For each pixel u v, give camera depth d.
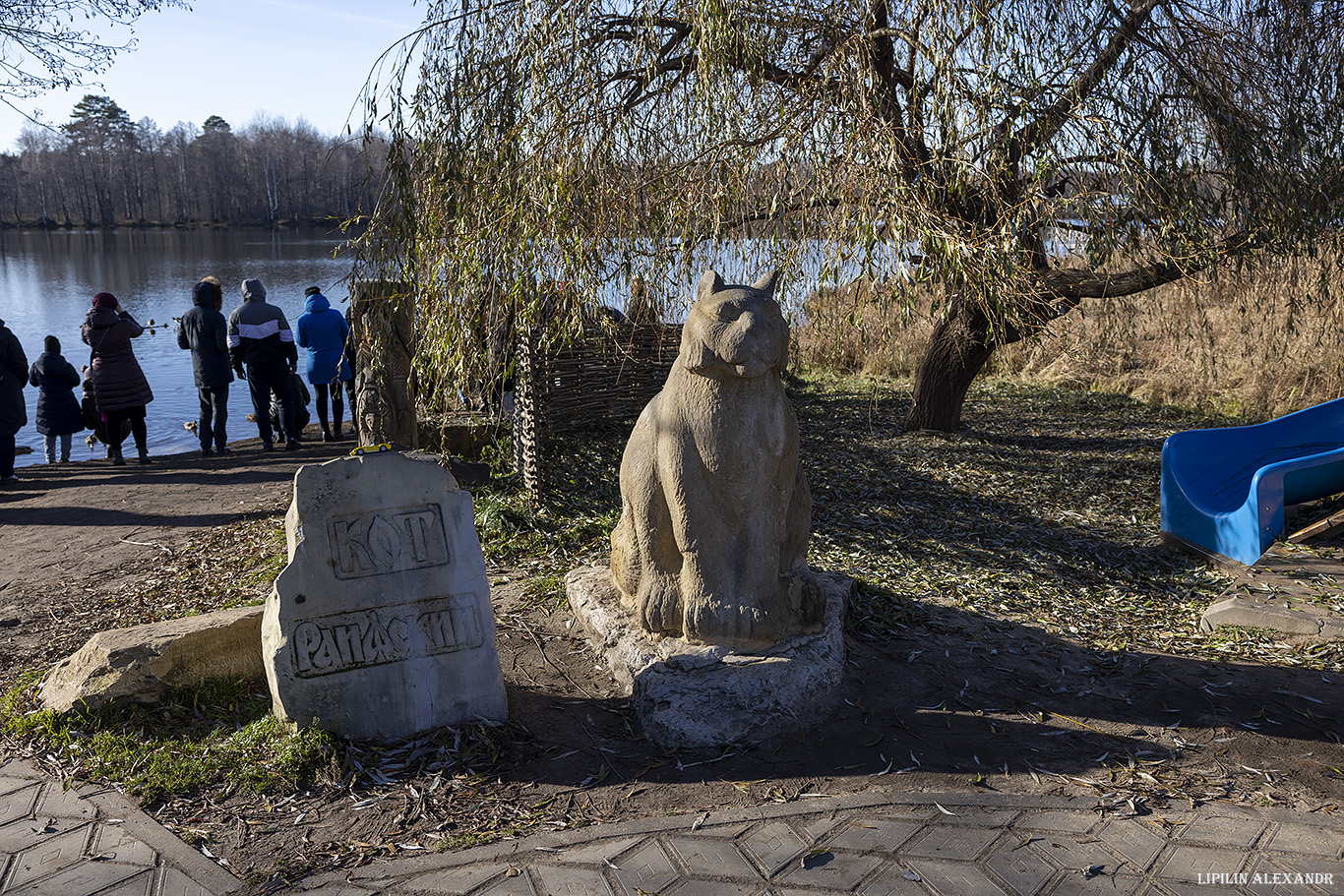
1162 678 3.96
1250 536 5.31
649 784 3.12
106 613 4.85
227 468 8.22
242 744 3.26
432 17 5.52
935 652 4.16
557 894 2.50
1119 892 2.49
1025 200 5.26
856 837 2.76
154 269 35.22
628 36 5.53
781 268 5.26
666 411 3.63
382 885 2.56
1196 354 10.48
